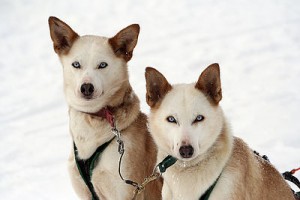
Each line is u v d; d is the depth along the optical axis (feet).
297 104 35.24
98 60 18.26
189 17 78.84
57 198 24.77
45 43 71.51
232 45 57.26
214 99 16.42
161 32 71.15
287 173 18.94
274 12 72.54
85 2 99.66
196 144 15.56
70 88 18.57
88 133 18.06
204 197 15.99
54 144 33.86
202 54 55.11
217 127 16.14
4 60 63.72
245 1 83.76
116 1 97.40
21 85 52.31
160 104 16.71
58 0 103.86
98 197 18.78
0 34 80.12
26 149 33.35
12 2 105.70
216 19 74.43
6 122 40.55
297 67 45.34
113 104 18.21
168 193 16.65
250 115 33.86
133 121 18.48
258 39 58.18
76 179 18.88
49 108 43.32
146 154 18.60
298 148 26.99
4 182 27.71
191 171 16.06
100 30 76.84
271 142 28.25
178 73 48.19
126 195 18.08
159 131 16.52
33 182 27.30
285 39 56.24
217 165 15.87
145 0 95.35
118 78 18.48
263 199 16.96
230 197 15.79
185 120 15.87
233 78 44.42
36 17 91.76
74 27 80.38
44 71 57.31
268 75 43.93
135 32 18.84
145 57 57.06
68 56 18.72
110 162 17.92
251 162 16.89
